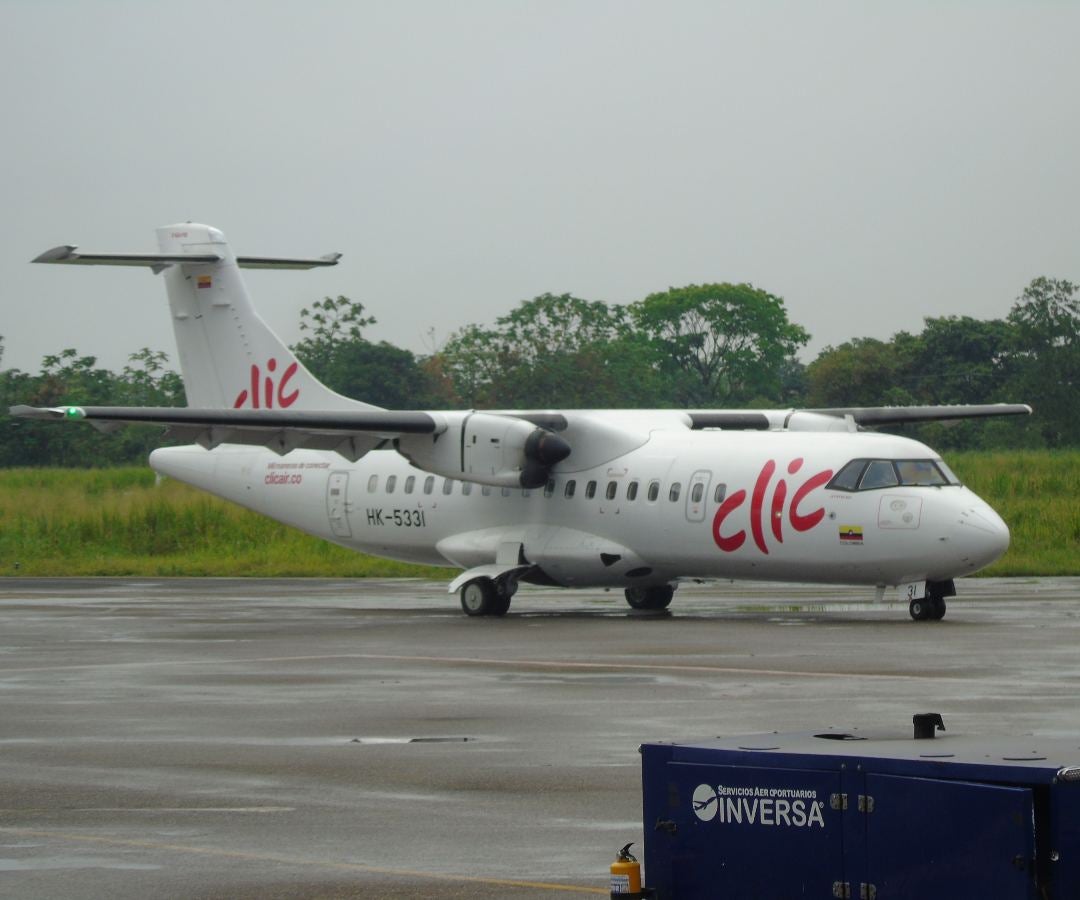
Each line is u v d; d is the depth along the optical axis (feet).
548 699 94.07
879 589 147.74
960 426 430.61
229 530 271.69
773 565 149.48
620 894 40.42
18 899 50.21
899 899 36.81
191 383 186.09
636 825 59.52
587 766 71.56
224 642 132.87
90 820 61.62
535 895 49.78
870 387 447.01
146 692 100.01
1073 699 90.22
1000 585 196.65
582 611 166.71
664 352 549.95
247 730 83.76
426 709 90.84
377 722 86.02
